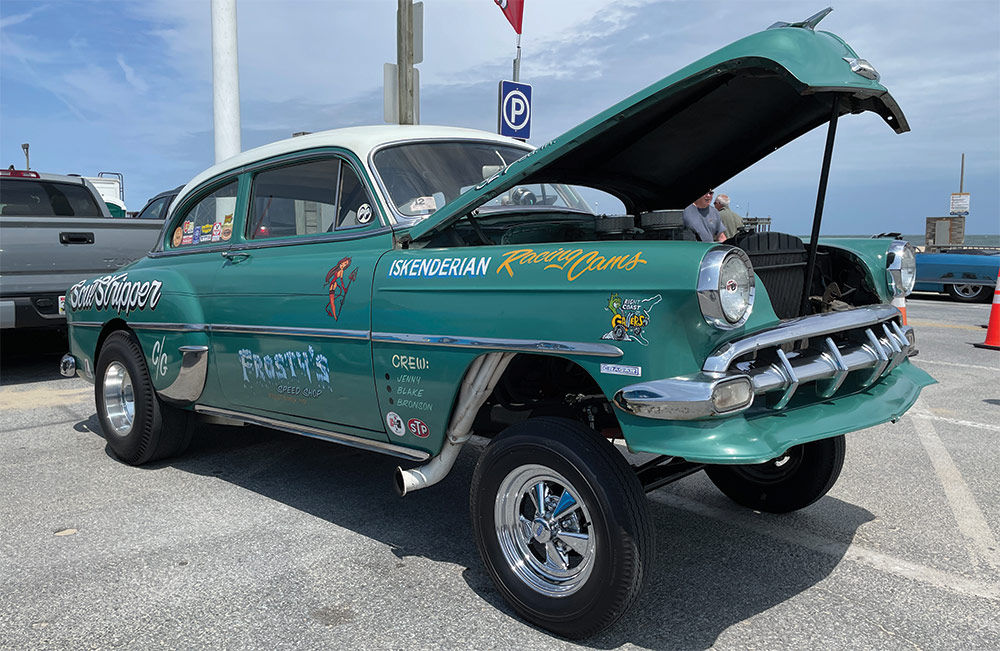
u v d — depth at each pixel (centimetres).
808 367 266
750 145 344
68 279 742
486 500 284
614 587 248
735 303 237
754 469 384
